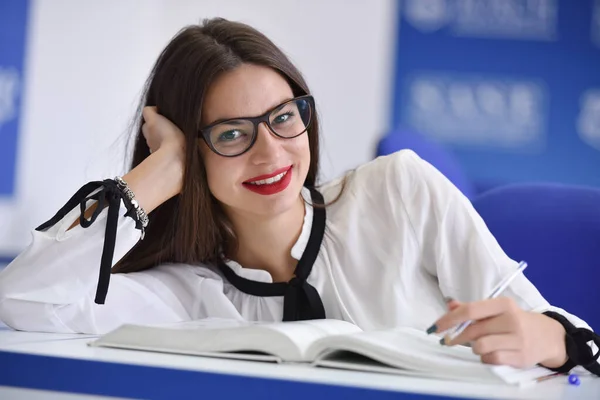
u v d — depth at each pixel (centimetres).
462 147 666
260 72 164
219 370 108
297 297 173
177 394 108
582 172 663
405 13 668
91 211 164
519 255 203
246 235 177
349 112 668
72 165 532
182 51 170
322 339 117
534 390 111
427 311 172
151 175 167
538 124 663
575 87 662
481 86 665
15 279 160
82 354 118
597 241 198
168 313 177
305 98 167
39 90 504
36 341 139
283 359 120
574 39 661
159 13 633
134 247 185
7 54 480
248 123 162
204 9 654
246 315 177
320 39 668
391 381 108
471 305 120
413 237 175
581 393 110
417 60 668
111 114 560
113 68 561
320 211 179
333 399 103
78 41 532
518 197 207
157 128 174
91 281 162
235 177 164
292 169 166
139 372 110
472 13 665
